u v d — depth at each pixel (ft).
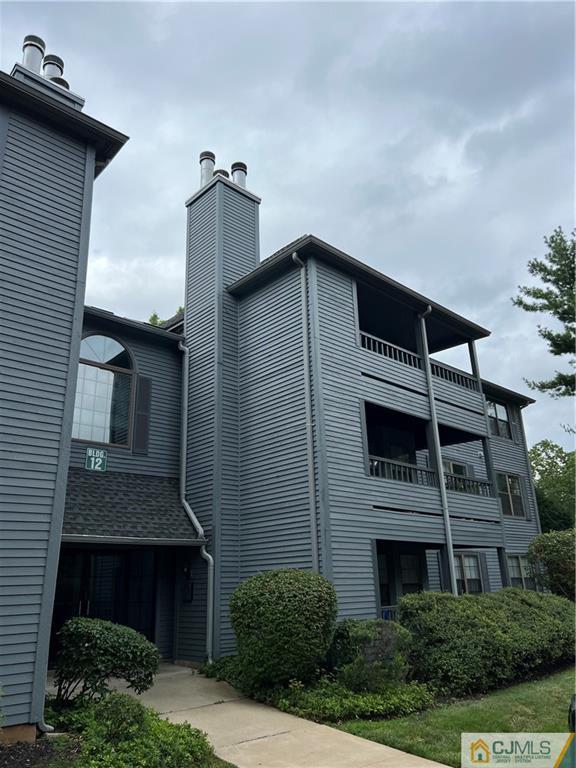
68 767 14.21
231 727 19.97
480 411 45.47
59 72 29.07
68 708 19.61
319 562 28.91
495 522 42.42
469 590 50.65
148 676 20.93
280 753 17.01
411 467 37.06
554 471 100.01
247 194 43.73
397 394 36.91
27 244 21.62
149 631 33.58
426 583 41.29
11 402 19.53
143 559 34.35
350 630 25.12
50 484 19.71
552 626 31.12
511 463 62.34
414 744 17.40
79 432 33.22
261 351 36.14
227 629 32.04
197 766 15.39
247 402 36.22
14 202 21.75
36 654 17.89
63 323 21.79
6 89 22.20
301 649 23.40
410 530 34.06
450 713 20.72
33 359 20.52
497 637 26.63
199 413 37.29
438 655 25.23
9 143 22.27
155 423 37.42
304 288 33.73
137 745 15.43
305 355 32.53
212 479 34.42
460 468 54.65
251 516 33.71
